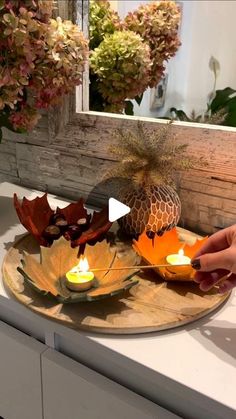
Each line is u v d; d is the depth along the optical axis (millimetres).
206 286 653
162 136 793
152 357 585
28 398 789
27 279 671
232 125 849
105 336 620
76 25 866
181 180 891
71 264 754
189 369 566
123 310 654
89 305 665
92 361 688
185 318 637
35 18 764
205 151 832
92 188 1023
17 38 721
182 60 1121
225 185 839
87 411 688
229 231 647
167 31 1060
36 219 876
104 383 656
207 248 662
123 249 832
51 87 825
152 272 750
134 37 978
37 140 1068
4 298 703
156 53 1057
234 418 517
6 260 779
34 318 675
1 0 701
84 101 983
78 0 901
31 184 1141
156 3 1100
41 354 708
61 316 639
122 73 973
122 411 635
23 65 756
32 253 810
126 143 795
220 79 1106
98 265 757
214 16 1147
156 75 1051
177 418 600
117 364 648
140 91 1016
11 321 786
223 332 632
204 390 536
